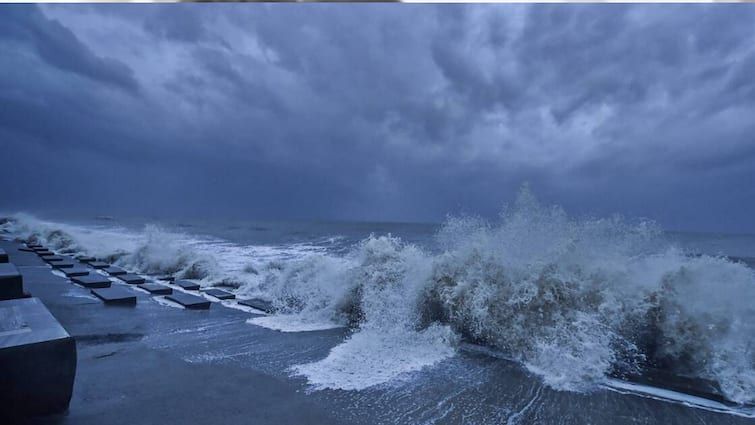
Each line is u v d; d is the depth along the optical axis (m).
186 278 7.85
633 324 3.51
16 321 2.45
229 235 23.58
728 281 3.45
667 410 2.56
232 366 3.11
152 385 2.70
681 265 3.62
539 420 2.38
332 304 4.84
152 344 3.60
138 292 6.06
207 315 4.79
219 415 2.29
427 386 2.83
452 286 4.26
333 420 2.28
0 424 2.07
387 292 4.60
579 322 3.49
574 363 3.16
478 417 2.38
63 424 2.12
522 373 3.12
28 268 7.75
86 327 4.06
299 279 5.64
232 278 7.27
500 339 3.74
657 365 3.37
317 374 2.98
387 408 2.46
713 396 2.79
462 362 3.35
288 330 4.20
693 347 3.28
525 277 3.92
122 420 2.20
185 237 21.02
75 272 6.88
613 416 2.46
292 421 2.25
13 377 2.10
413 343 3.76
